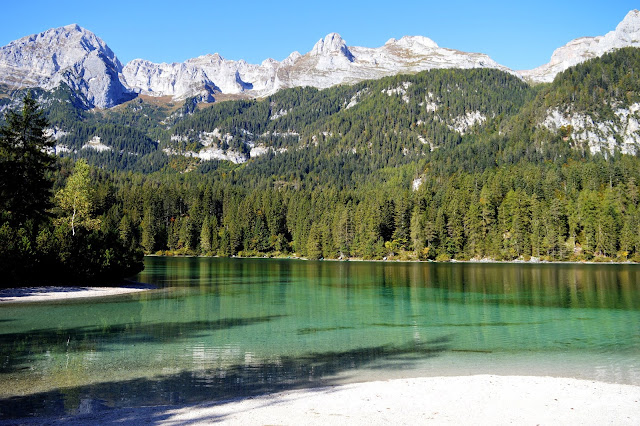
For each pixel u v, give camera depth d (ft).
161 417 54.44
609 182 602.85
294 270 370.32
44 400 63.46
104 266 215.72
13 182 214.90
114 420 53.52
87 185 278.05
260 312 151.33
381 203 586.04
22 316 139.64
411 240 564.30
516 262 501.97
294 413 55.36
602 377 76.07
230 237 635.66
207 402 61.62
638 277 295.69
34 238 208.13
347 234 578.25
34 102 233.76
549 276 307.58
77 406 60.80
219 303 172.45
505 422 52.03
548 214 520.01
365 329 122.42
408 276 311.68
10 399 63.98
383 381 72.13
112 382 72.64
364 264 473.26
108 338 108.47
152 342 104.17
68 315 142.10
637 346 101.19
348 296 197.16
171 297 189.06
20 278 194.59
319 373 78.79
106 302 171.53
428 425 50.98
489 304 172.86
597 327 124.98
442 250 532.73
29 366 82.38
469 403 59.36
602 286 239.30
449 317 142.31
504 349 98.43
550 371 80.02
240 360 88.12
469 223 539.70
